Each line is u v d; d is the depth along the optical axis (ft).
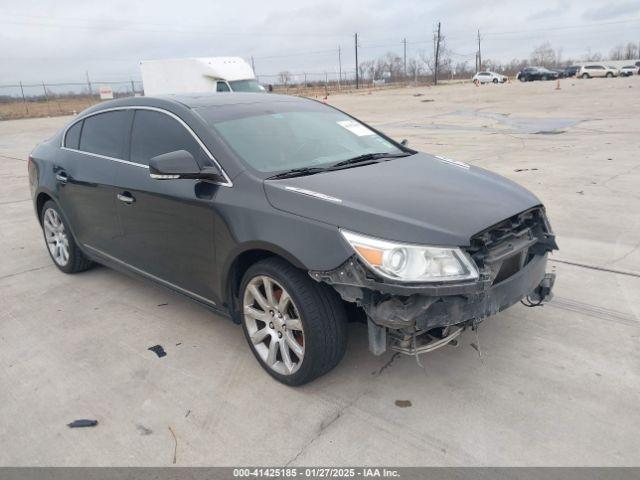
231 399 10.05
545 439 8.63
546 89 115.24
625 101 73.61
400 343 9.31
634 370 10.37
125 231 13.47
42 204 17.46
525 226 10.52
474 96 106.11
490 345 11.45
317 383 10.37
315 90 211.41
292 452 8.63
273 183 10.32
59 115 120.37
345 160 12.09
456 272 8.62
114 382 10.79
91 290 15.58
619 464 8.07
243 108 13.01
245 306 10.82
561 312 12.82
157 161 10.36
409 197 9.84
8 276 17.10
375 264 8.59
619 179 25.73
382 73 322.75
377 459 8.38
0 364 11.69
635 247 16.90
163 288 13.20
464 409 9.43
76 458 8.71
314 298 9.46
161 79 63.21
